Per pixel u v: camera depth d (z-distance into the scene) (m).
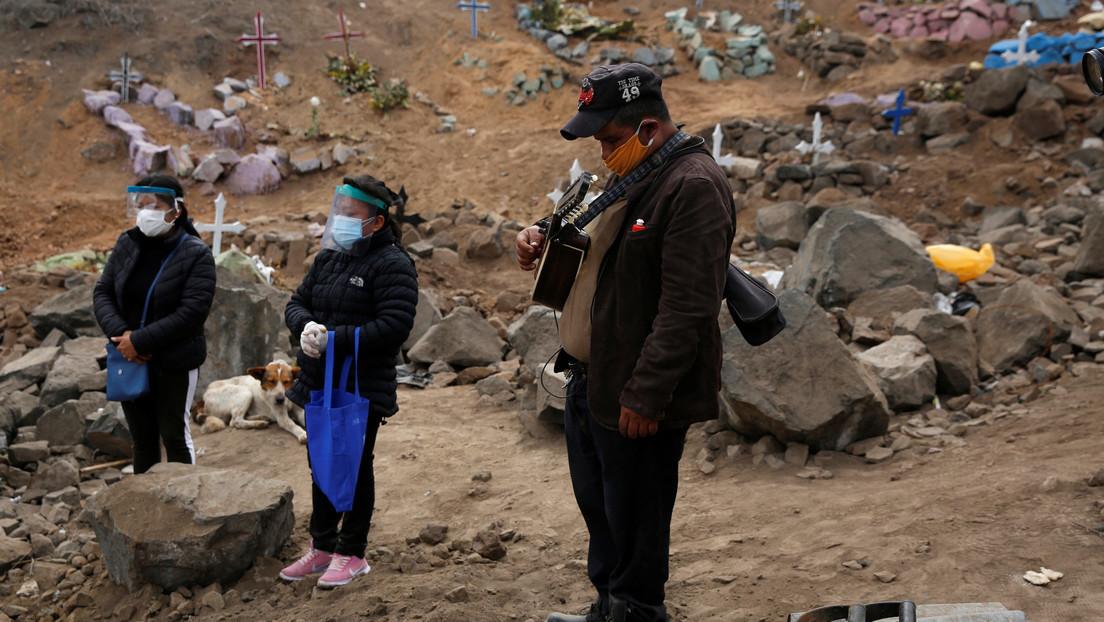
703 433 5.89
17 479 5.73
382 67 21.22
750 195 15.31
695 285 2.56
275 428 6.77
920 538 3.87
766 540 4.16
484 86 20.52
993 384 6.40
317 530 4.09
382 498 5.27
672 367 2.56
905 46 21.58
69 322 8.84
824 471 5.04
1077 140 15.38
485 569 4.07
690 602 3.61
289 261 12.96
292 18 21.88
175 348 4.52
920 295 7.50
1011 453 4.91
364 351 3.81
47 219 15.45
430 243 13.44
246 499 4.20
